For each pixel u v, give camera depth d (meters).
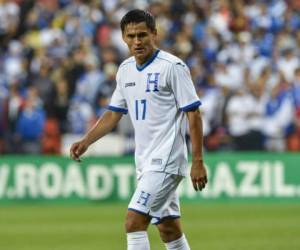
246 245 39.03
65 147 70.50
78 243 40.44
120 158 62.00
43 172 62.25
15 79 76.88
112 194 62.12
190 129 24.48
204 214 54.16
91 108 72.25
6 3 84.81
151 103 24.97
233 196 62.31
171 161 24.86
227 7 85.38
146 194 24.67
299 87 72.56
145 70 24.98
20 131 69.69
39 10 84.44
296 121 71.62
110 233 44.50
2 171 62.19
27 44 81.88
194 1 85.31
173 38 81.00
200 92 71.31
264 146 70.56
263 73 73.31
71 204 61.75
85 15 83.94
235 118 69.88
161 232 26.30
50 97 72.06
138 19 24.53
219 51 79.75
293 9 86.69
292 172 62.34
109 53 76.81
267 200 62.34
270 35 83.00
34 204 61.94
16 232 45.25
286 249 37.53
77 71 75.31
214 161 62.12
